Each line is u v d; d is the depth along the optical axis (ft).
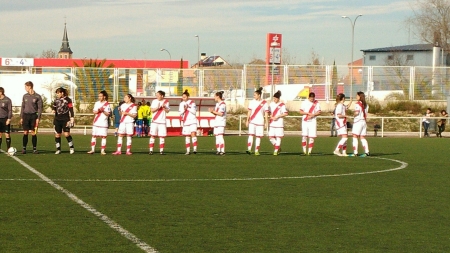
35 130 69.77
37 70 206.80
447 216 35.06
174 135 117.29
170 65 252.01
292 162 64.54
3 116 67.46
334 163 64.18
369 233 30.53
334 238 29.37
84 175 50.88
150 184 46.26
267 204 38.24
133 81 163.12
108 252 26.20
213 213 35.04
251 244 27.96
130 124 70.74
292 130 144.36
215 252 26.48
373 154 77.66
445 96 176.96
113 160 63.67
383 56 321.32
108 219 32.86
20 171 53.01
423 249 27.53
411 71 176.24
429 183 49.19
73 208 35.88
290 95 172.76
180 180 48.78
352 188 45.80
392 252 26.99
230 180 49.26
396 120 153.89
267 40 185.06
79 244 27.48
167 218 33.42
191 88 166.71
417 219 34.14
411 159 70.54
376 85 175.63
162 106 71.41
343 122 73.87
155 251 26.43
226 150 81.10
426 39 249.14
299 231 30.76
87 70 160.76
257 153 72.95
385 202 39.60
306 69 174.19
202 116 121.29
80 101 159.43
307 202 39.19
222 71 168.86
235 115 155.74
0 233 29.43
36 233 29.50
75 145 85.87
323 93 173.47
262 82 172.14
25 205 36.68
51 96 157.89
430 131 134.10
